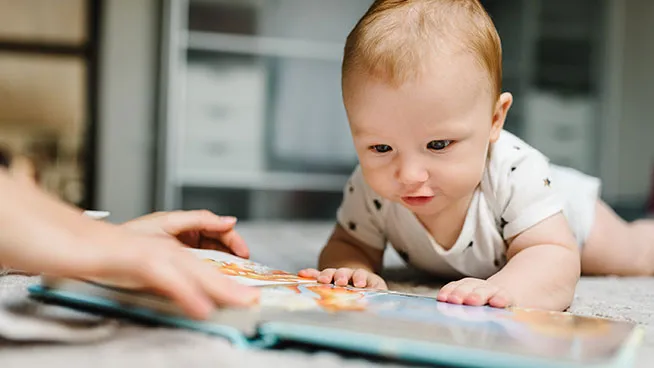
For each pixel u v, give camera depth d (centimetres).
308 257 151
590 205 123
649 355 58
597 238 124
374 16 84
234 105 283
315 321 55
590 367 46
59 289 65
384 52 78
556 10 314
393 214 105
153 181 282
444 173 80
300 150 293
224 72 282
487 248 100
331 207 297
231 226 98
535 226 93
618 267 128
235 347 54
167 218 95
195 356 50
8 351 51
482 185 96
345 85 83
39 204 55
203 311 52
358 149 83
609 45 320
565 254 90
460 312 64
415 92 76
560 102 317
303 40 289
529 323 60
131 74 282
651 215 264
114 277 54
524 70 310
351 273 87
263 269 86
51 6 279
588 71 320
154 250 55
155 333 56
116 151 282
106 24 280
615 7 320
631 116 337
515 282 82
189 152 278
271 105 288
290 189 292
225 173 283
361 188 109
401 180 80
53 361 48
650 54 336
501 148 97
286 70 289
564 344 52
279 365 49
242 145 285
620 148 336
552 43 315
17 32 278
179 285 52
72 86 282
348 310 61
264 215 289
